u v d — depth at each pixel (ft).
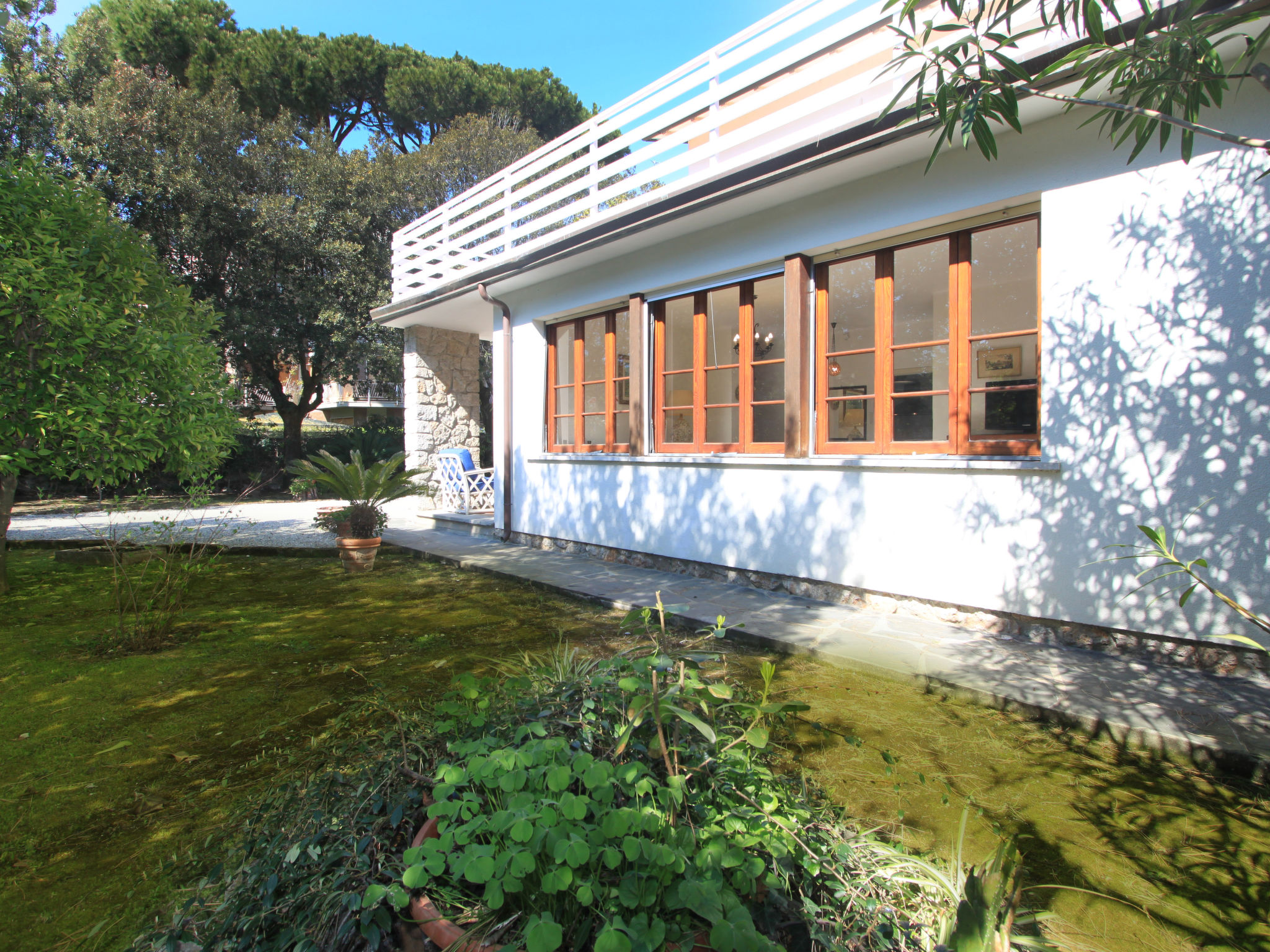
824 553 16.15
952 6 6.64
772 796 4.59
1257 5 5.68
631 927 3.41
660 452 20.97
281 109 53.88
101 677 11.64
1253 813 7.18
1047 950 4.30
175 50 55.01
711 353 19.38
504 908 3.93
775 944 3.49
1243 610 4.91
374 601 17.46
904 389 15.33
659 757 4.79
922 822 6.92
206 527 30.96
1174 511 11.23
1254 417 10.52
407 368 34.01
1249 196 10.53
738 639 13.46
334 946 3.84
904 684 11.03
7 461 14.28
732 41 17.20
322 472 22.72
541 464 25.09
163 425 16.62
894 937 3.88
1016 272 13.62
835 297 16.53
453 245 28.73
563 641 13.38
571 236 20.72
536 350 25.23
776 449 17.76
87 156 40.93
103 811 7.26
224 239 46.14
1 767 8.34
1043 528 12.63
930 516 14.24
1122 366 11.73
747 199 16.40
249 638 14.10
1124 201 11.70
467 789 4.73
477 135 53.11
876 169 14.60
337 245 47.11
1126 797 7.51
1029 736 9.07
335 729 8.75
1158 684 10.39
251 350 47.16
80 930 5.39
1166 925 5.46
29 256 14.58
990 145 6.80
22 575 21.03
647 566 20.85
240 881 4.71
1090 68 6.53
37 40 44.70
